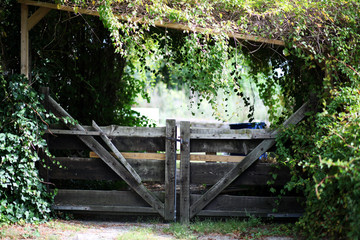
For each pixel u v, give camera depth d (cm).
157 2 533
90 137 598
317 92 611
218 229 541
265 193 648
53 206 600
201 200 593
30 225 545
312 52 595
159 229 552
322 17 578
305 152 557
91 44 755
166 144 591
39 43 650
